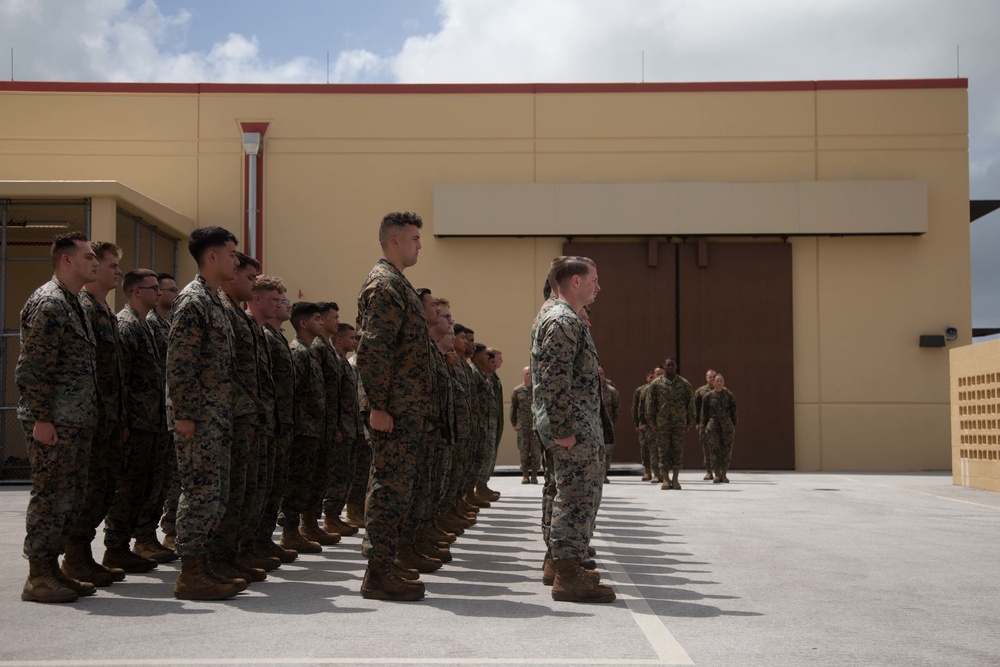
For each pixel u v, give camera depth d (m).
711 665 4.37
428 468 6.87
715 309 23.08
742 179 23.28
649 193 22.94
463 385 9.71
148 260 21.80
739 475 21.03
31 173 23.12
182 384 5.94
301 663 4.31
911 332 22.97
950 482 18.16
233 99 23.34
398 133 23.41
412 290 6.09
